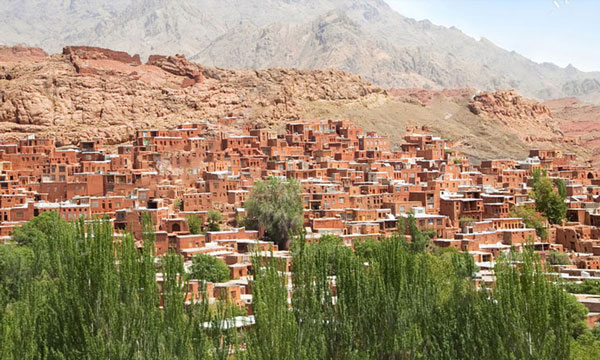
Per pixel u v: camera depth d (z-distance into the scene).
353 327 98.75
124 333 86.38
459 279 134.12
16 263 139.25
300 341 89.44
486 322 97.62
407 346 98.31
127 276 89.12
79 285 87.50
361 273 101.69
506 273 98.31
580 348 114.75
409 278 107.44
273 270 89.50
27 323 86.62
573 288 172.00
